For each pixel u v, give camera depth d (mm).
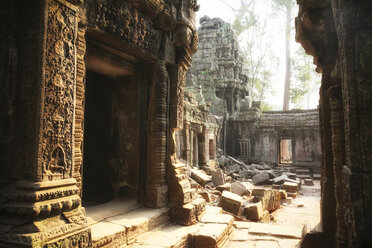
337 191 4379
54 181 3076
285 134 22984
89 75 6715
